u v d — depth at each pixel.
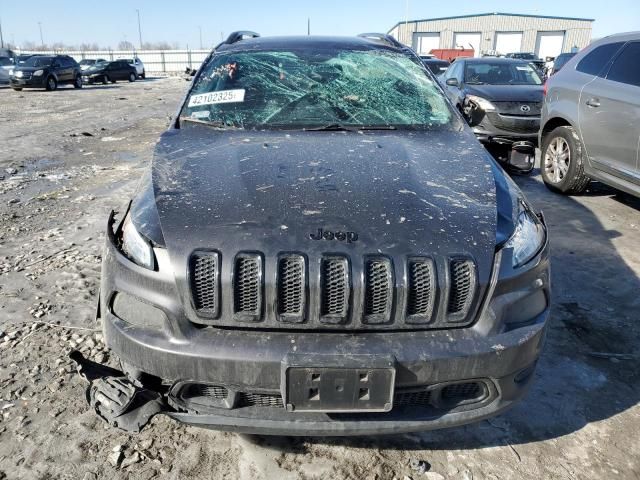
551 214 5.13
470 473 2.09
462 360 1.76
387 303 1.77
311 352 1.71
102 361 2.70
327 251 1.78
